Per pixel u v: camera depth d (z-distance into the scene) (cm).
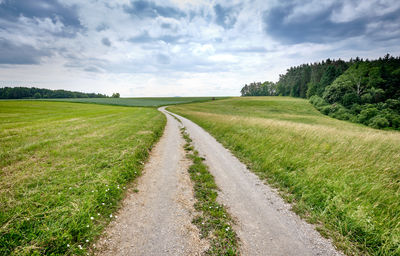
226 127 1562
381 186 467
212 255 300
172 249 310
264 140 999
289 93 11312
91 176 540
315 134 993
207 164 766
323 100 5734
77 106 5859
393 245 315
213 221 390
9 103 5819
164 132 1579
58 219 331
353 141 841
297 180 557
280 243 331
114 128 1484
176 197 491
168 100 11806
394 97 4806
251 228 371
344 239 344
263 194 516
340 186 484
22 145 870
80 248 292
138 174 636
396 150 727
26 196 408
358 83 5259
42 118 2309
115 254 294
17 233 290
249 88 17238
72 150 810
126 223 374
